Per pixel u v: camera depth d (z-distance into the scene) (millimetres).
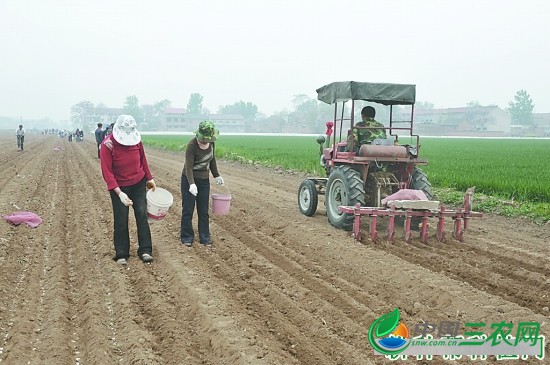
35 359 4449
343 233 8961
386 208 8617
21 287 6234
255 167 24906
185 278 6520
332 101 9898
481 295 6027
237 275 6883
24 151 34312
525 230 10234
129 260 7418
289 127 157875
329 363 4531
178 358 4516
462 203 13078
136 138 7293
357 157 9023
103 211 11188
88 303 5730
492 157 30484
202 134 7988
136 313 5512
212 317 5320
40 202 12219
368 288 6535
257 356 4516
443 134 124500
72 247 8258
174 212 11289
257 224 10258
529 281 6871
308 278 6793
